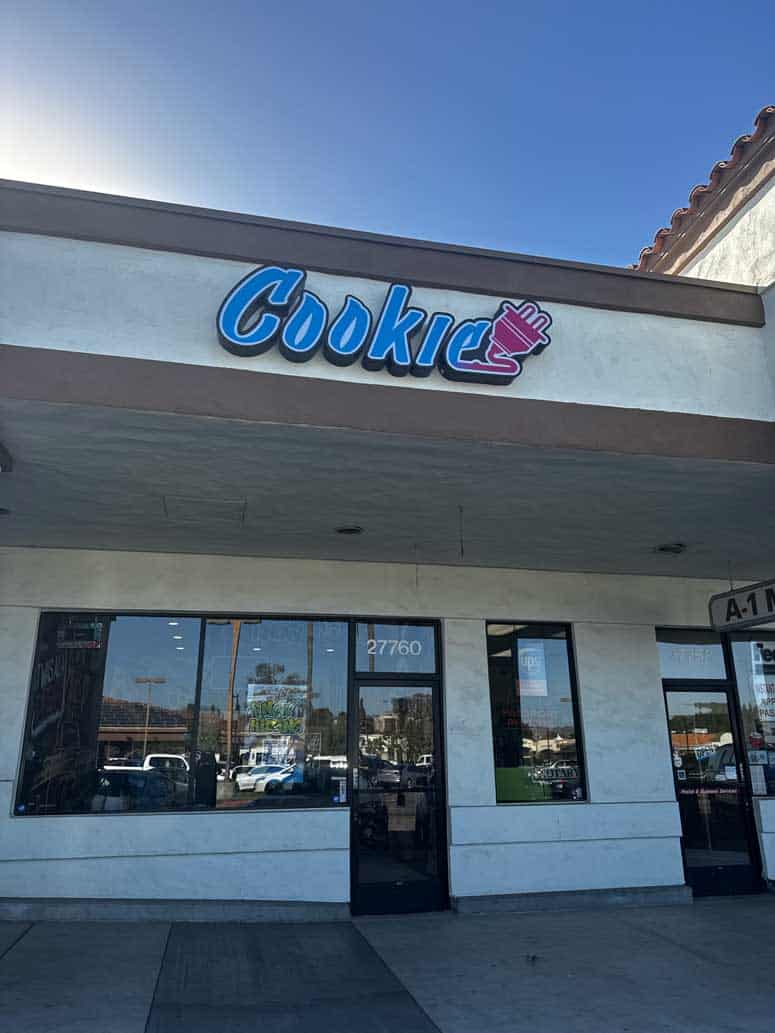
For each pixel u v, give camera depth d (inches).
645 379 256.8
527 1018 213.6
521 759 372.5
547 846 357.7
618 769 378.3
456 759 359.3
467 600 379.9
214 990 231.6
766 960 269.7
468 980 246.2
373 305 237.9
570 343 252.2
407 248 244.2
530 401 240.2
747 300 277.0
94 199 220.5
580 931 308.7
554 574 396.2
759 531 326.3
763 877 386.6
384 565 374.0
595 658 391.2
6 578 331.9
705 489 276.5
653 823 374.3
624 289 262.4
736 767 402.3
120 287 218.1
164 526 310.0
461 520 307.4
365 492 274.1
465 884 343.9
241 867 323.0
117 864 313.4
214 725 341.4
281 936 295.6
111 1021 203.6
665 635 411.2
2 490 268.2
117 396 207.8
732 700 409.4
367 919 327.0
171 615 349.4
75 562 340.5
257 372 219.8
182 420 214.8
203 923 308.7
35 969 243.1
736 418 259.1
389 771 355.3
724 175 347.6
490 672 379.9
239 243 228.1
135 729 333.7
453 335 235.6
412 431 226.8
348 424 222.2
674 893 364.2
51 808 317.7
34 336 209.5
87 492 270.8
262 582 357.7
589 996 231.9
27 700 323.0
